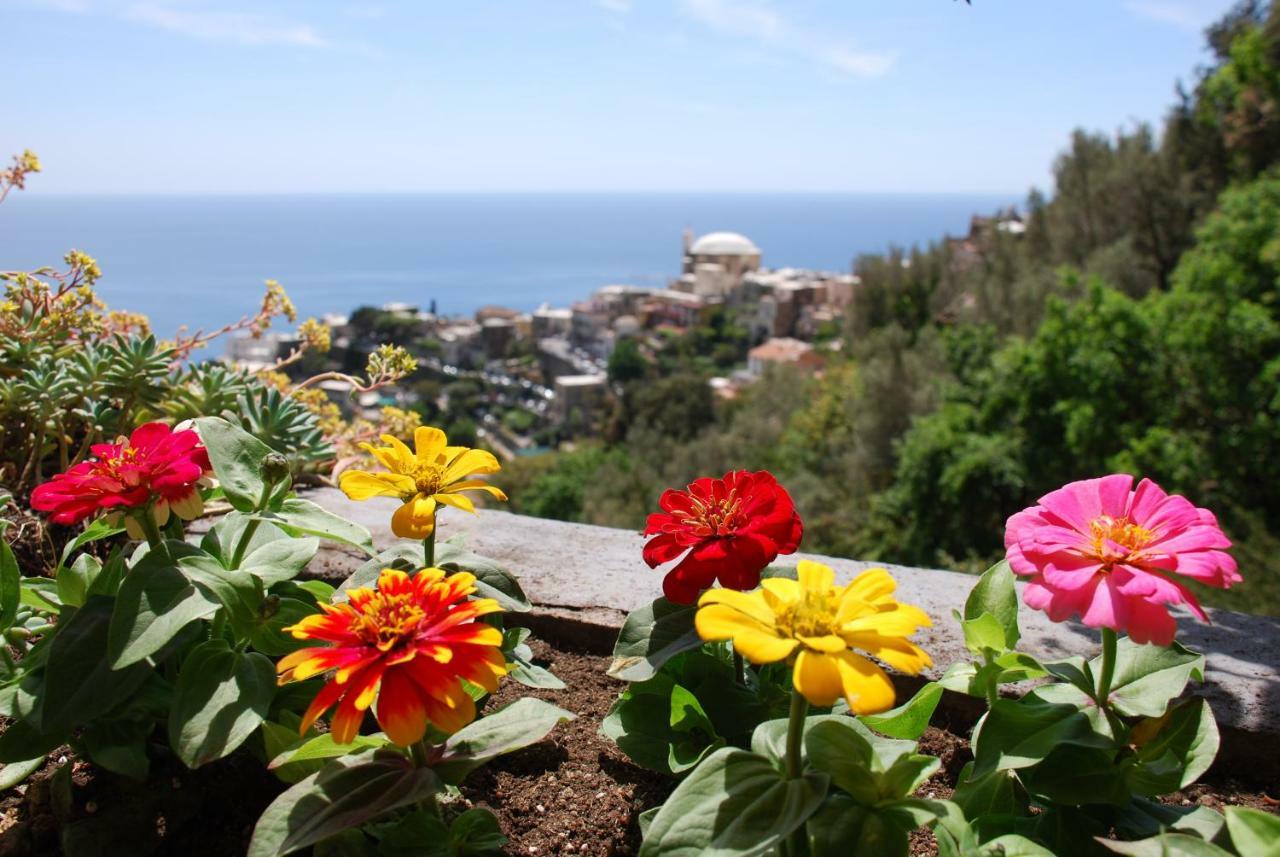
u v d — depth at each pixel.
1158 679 1.31
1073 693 1.33
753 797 1.07
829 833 1.05
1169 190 25.48
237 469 1.44
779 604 1.07
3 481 2.54
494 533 2.51
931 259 38.78
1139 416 17.05
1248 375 15.52
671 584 1.40
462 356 89.88
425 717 1.09
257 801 1.43
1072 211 28.17
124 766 1.28
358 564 2.23
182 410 2.48
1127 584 1.10
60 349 2.75
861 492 26.61
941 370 26.30
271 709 1.40
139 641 1.18
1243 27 24.06
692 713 1.39
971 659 1.80
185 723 1.21
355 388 2.76
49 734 1.28
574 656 1.96
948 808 1.05
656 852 1.03
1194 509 1.21
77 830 1.31
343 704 1.07
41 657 1.39
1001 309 27.08
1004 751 1.21
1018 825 1.23
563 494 37.41
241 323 3.27
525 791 1.53
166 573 1.26
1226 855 1.04
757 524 1.42
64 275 2.66
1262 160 22.39
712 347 87.81
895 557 21.69
